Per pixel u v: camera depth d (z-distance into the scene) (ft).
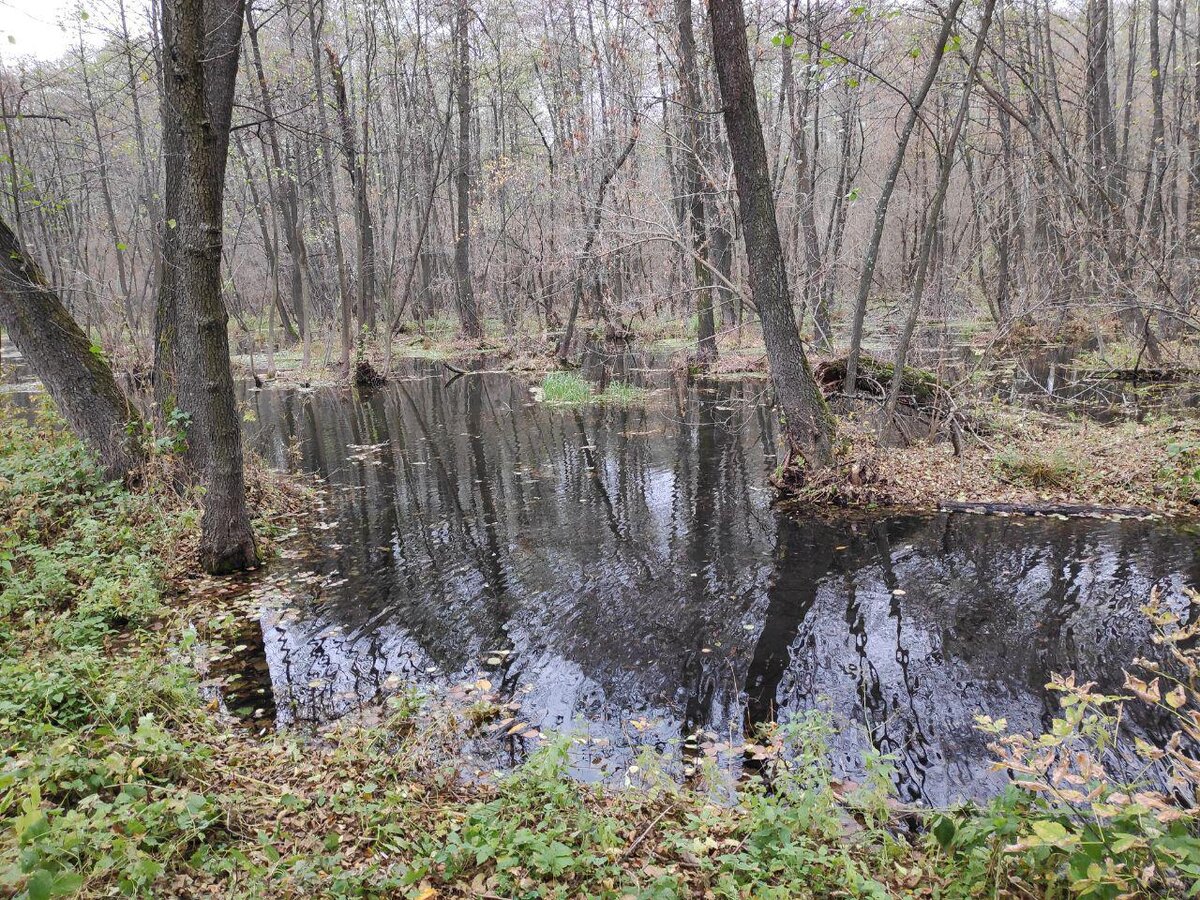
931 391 37.73
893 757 11.89
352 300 113.19
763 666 17.87
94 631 18.44
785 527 27.66
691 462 37.83
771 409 49.98
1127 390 47.57
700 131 52.85
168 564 23.90
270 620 20.99
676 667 18.04
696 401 54.24
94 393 27.17
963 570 22.70
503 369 80.02
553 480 35.60
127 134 71.92
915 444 35.91
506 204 104.27
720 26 28.81
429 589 23.18
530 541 27.30
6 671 13.79
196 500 27.50
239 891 9.09
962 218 84.28
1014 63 51.72
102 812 8.88
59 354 26.66
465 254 99.81
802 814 10.80
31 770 9.82
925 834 11.29
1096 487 28.71
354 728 15.16
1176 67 71.77
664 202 42.29
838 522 27.89
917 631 19.15
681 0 46.88
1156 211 62.69
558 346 83.51
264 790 12.31
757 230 30.76
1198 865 7.49
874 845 11.03
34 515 24.20
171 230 29.25
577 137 71.00
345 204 103.65
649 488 33.60
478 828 10.58
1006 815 9.71
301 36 75.77
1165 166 59.31
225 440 23.98
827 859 10.04
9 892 7.34
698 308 68.64
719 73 29.63
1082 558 22.82
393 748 14.64
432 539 27.89
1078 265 45.88
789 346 31.35
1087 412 41.86
